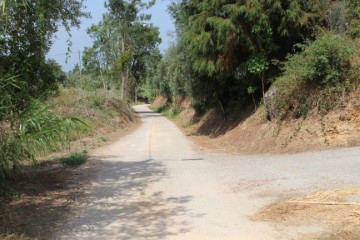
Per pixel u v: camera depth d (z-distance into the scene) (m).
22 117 6.78
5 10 6.68
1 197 7.86
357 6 15.51
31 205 7.57
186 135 25.80
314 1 16.28
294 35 17.05
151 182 9.87
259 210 6.89
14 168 7.23
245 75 19.44
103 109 31.75
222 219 6.57
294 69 14.64
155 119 46.81
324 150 11.85
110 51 54.06
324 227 5.73
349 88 12.80
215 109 27.11
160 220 6.68
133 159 14.23
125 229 6.25
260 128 16.47
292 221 6.12
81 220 6.73
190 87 27.03
